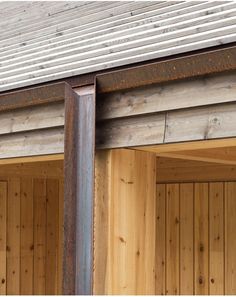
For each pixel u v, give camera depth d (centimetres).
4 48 482
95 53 395
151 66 349
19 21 479
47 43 444
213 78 327
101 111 386
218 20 331
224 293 649
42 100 418
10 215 737
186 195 696
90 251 367
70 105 387
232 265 644
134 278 376
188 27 346
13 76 453
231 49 310
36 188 768
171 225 711
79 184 377
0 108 454
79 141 379
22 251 748
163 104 352
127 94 372
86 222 371
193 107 339
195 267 682
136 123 369
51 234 782
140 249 382
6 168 696
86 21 421
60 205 793
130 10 390
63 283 378
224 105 324
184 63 333
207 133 331
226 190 655
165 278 713
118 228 372
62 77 405
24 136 456
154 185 394
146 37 369
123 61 368
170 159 677
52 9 452
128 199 378
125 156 378
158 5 372
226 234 652
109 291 364
